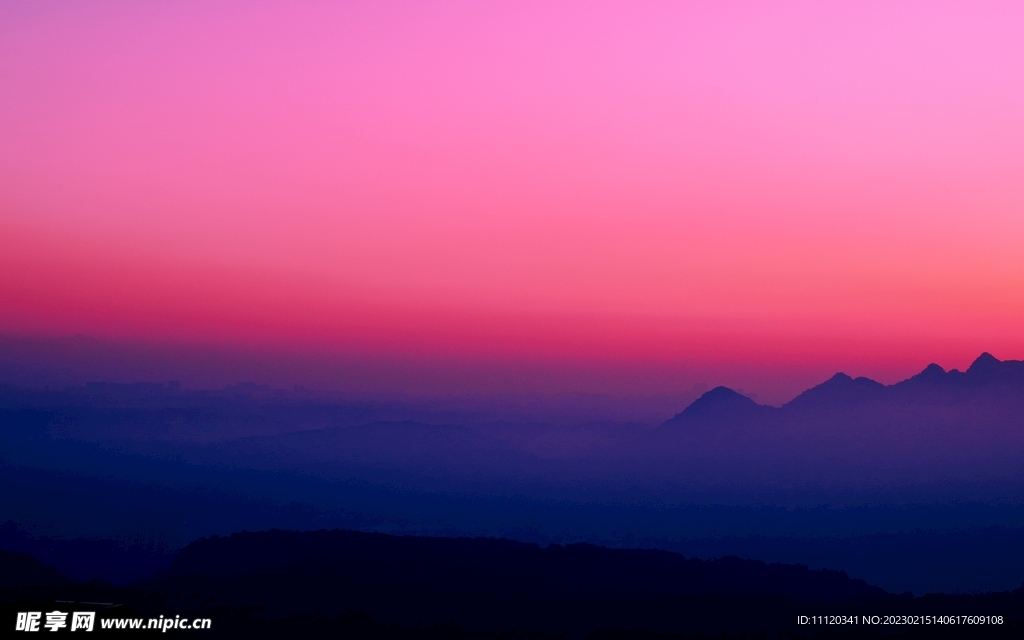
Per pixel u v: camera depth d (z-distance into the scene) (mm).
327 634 75562
